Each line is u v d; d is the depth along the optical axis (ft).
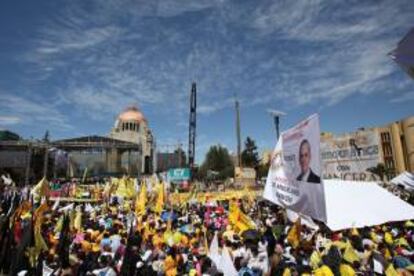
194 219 59.21
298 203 27.61
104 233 40.09
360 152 229.66
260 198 100.37
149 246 37.11
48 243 35.29
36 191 52.60
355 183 45.55
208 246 38.73
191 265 31.65
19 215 36.11
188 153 278.05
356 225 39.88
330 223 39.91
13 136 276.62
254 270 30.04
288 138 30.48
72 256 32.40
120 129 361.30
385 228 47.06
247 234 34.99
